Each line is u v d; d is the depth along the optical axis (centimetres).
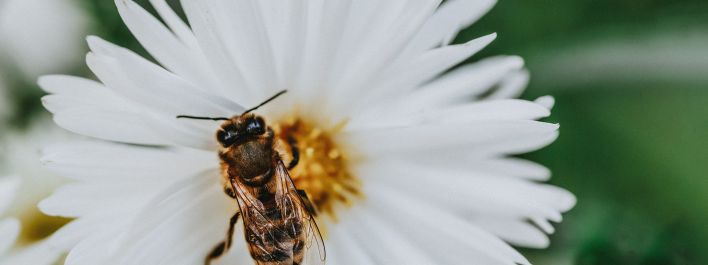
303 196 11
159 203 10
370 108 11
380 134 11
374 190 11
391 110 11
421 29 11
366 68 11
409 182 11
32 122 12
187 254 11
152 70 10
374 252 11
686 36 13
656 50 13
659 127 13
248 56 11
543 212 11
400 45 11
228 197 11
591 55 13
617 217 12
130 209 10
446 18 11
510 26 13
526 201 11
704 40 13
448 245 11
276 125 11
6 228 11
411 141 11
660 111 13
